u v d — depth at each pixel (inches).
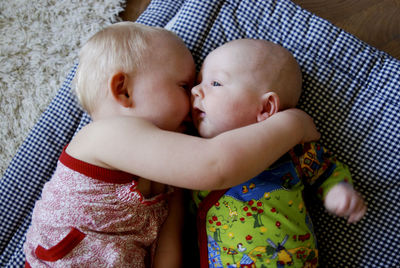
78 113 42.0
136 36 30.5
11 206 40.6
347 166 35.4
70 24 54.4
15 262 38.2
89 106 31.1
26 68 53.7
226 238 31.1
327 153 34.2
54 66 53.7
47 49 54.1
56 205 30.2
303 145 32.8
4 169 51.4
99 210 29.8
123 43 30.1
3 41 54.0
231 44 32.0
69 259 28.7
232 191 31.3
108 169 29.5
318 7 51.0
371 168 35.7
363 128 36.3
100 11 54.3
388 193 35.2
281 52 31.8
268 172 31.3
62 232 29.7
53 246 28.8
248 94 30.0
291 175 31.9
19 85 53.1
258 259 30.3
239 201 30.9
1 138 51.9
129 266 30.2
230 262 31.0
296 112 30.2
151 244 33.3
